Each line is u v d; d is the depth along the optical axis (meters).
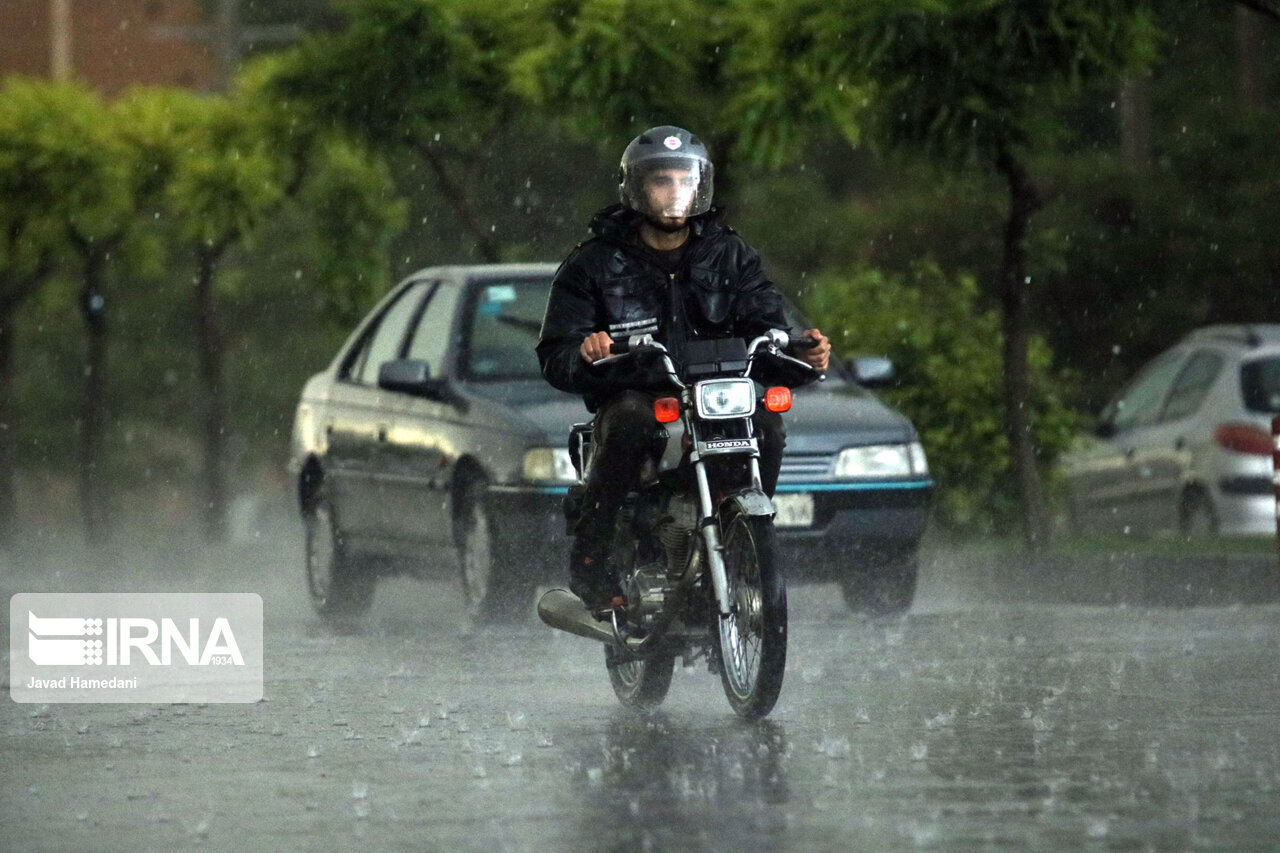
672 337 26.33
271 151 73.06
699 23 58.94
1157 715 26.20
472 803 20.62
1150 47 49.59
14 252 79.75
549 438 38.47
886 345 58.78
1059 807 19.95
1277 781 21.36
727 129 58.59
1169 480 63.81
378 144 65.75
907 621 40.19
